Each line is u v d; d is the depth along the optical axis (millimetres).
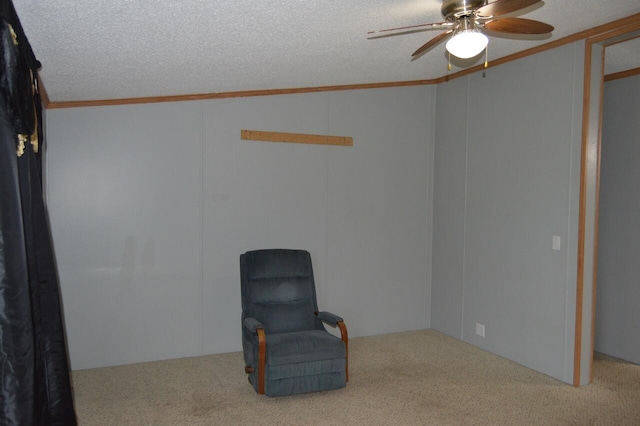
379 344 4715
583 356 3660
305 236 4727
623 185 4344
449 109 4977
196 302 4352
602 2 2910
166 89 3934
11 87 1791
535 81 3969
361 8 2629
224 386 3678
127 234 4133
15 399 1869
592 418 3131
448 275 4992
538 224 3953
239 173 4461
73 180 3979
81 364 4035
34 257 2164
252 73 3793
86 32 2455
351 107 4875
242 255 4074
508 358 4262
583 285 3615
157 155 4191
